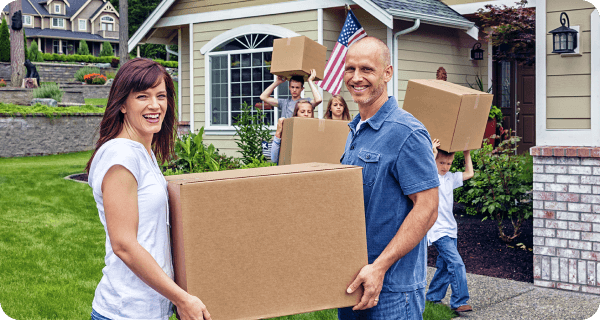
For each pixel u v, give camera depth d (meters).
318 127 4.34
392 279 2.35
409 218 2.23
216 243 1.91
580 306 4.30
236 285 1.93
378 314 2.36
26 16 55.28
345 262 2.09
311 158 4.32
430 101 3.97
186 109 12.17
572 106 4.68
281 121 4.77
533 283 4.89
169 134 2.32
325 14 9.64
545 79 4.77
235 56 10.80
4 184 9.59
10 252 5.61
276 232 1.99
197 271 1.88
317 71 6.33
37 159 14.81
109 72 32.94
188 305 1.85
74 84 27.47
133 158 1.92
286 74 6.45
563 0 4.66
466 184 6.97
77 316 3.98
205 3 11.10
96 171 1.93
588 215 4.57
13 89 19.72
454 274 4.20
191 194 1.88
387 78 2.41
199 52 11.28
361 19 9.57
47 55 36.91
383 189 2.32
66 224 6.90
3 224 6.79
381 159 2.32
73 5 58.12
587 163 4.56
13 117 15.46
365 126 2.43
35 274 4.95
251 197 1.95
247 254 1.95
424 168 2.24
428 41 9.84
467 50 10.74
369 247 2.34
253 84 10.61
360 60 2.34
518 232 6.32
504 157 6.39
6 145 15.35
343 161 2.55
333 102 5.57
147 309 1.97
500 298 4.54
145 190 1.95
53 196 8.62
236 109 10.84
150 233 1.95
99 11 57.75
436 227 4.29
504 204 6.14
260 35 10.45
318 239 2.04
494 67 11.67
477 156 6.96
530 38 9.75
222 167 8.31
